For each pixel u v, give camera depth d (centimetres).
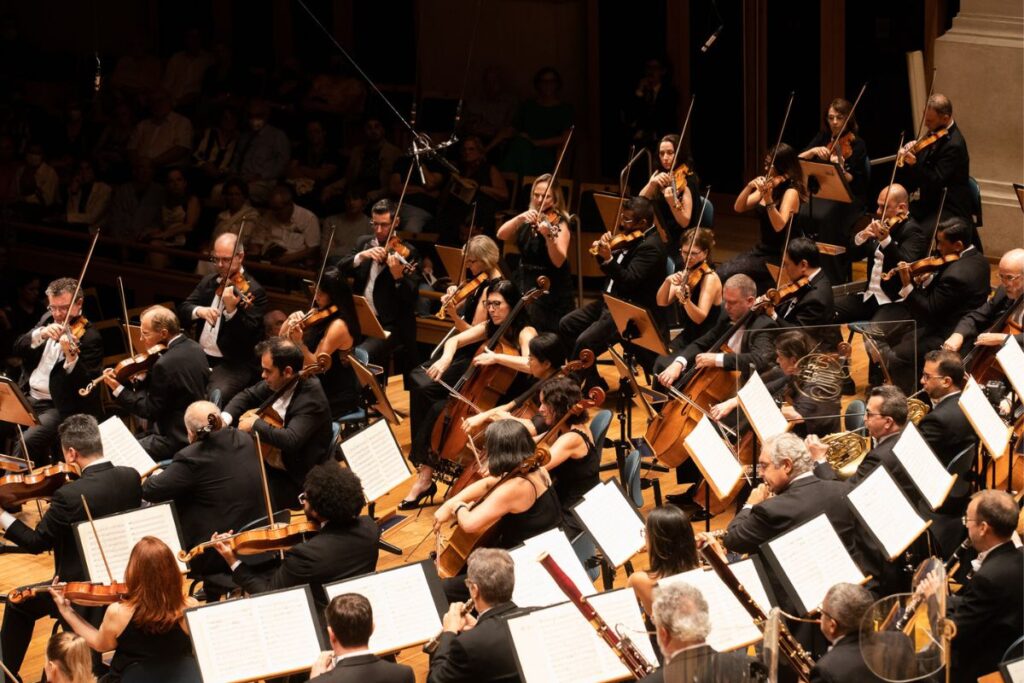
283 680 1522
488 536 1598
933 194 2442
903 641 1139
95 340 2144
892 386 1598
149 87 4019
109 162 3700
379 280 2325
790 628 1414
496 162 3284
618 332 2184
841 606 1226
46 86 4281
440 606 1402
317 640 1355
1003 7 2791
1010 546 1399
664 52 3325
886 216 2297
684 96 3309
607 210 2411
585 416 1716
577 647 1299
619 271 2227
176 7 4347
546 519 1580
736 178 3288
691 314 2080
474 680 1316
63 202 3778
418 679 1608
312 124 3409
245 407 1986
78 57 4322
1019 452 1758
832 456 1719
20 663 1584
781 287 2044
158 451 2028
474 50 3594
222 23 4244
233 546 1494
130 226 3516
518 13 3488
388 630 1380
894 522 1439
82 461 1645
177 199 3431
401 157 3116
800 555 1375
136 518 1538
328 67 3791
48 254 3653
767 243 2492
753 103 3216
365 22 3869
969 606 1393
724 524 1914
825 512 1453
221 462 1691
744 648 1369
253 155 3450
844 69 3073
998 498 1396
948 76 2864
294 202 3319
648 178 3016
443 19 3628
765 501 1473
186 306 2283
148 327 2042
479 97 3381
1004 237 2827
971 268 2130
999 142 2812
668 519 1341
